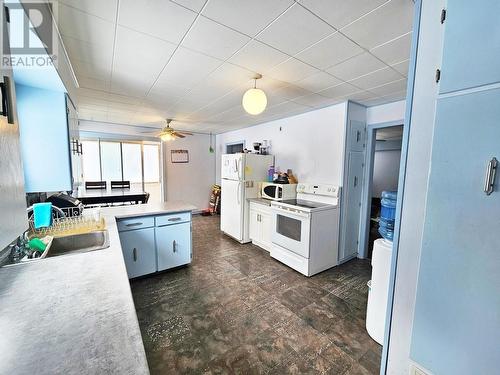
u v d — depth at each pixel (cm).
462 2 98
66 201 233
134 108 361
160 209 279
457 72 100
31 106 168
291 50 179
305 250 279
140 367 62
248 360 157
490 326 95
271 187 371
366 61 196
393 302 132
